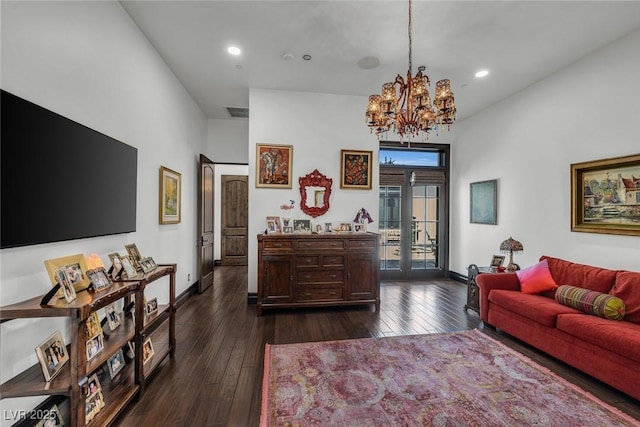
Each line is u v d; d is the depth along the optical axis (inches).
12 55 58.8
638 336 78.3
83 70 80.4
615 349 79.6
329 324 133.4
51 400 67.7
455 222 222.5
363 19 105.6
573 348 92.4
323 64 138.4
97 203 83.4
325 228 169.8
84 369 57.6
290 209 167.0
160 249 131.1
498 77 149.1
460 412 73.6
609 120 118.7
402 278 224.2
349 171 173.3
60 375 59.4
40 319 65.7
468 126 208.5
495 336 121.5
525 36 115.0
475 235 200.4
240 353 105.1
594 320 90.7
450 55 129.5
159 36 116.6
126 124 102.5
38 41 65.2
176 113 150.4
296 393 81.2
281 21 107.1
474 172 202.1
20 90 60.6
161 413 73.7
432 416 72.1
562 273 121.6
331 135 171.9
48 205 65.2
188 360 99.9
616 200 116.2
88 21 82.4
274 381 87.0
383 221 222.5
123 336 78.9
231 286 204.1
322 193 169.9
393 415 72.5
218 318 140.2
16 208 57.2
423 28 110.5
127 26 102.7
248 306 158.9
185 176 164.9
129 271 83.7
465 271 210.8
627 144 112.3
